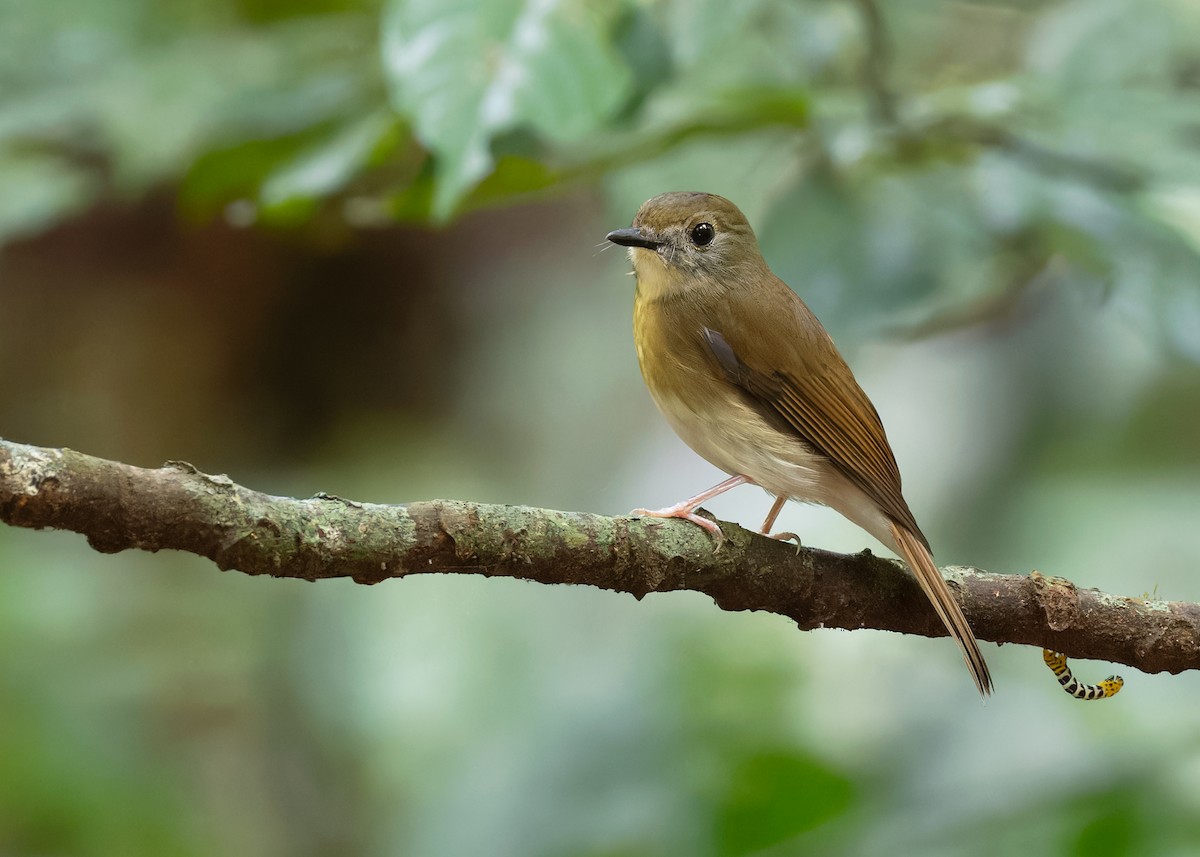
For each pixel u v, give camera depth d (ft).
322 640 41.14
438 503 19.15
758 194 31.17
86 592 38.91
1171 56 30.25
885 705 33.58
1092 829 25.03
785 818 28.68
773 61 31.96
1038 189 25.96
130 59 30.96
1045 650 24.13
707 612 37.93
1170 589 35.47
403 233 47.21
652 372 28.14
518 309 48.44
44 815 33.35
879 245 26.66
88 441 46.80
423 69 23.06
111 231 46.01
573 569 20.27
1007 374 38.99
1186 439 37.32
